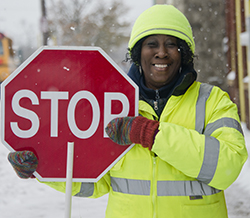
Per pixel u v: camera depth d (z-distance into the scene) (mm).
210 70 12312
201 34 12328
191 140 1706
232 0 11969
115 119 1701
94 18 24094
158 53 1949
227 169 1699
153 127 1710
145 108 1947
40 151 1705
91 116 1717
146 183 1860
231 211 4719
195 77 2012
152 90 1994
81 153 1714
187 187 1834
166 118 1892
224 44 12422
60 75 1708
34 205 5062
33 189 5836
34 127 1704
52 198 5391
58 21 22781
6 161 7973
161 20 1935
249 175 6117
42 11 18984
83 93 1713
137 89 1718
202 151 1699
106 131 1696
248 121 10812
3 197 5438
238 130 1819
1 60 16703
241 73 11570
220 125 1826
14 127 1700
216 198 1867
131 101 1719
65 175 1704
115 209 1926
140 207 1858
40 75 1707
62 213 4719
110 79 1717
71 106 1709
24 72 1702
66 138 1711
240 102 11906
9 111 1700
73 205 4965
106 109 1720
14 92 1701
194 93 1942
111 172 1973
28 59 1700
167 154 1701
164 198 1831
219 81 12312
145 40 2002
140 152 1883
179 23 1958
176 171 1843
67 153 1695
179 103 1902
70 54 1710
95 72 1716
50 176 1703
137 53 2090
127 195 1892
